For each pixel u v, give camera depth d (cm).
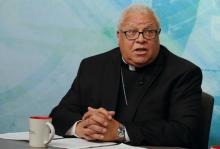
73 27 414
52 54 420
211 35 378
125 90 297
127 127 255
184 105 276
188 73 288
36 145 228
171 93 285
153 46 286
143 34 283
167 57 302
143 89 289
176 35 387
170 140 255
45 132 228
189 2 382
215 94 379
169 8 388
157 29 286
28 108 429
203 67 381
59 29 417
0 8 429
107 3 404
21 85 429
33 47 425
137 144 252
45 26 421
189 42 384
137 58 286
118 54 315
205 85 381
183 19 385
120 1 400
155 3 392
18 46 428
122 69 305
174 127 260
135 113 285
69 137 267
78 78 323
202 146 297
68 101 314
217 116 379
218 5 375
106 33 407
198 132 297
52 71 421
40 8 421
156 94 285
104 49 408
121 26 289
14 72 430
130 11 287
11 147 226
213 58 378
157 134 254
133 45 284
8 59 430
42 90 425
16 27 427
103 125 246
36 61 424
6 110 433
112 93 297
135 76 298
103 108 278
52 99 423
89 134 248
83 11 411
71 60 416
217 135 379
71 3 413
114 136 249
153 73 292
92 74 315
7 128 434
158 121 264
